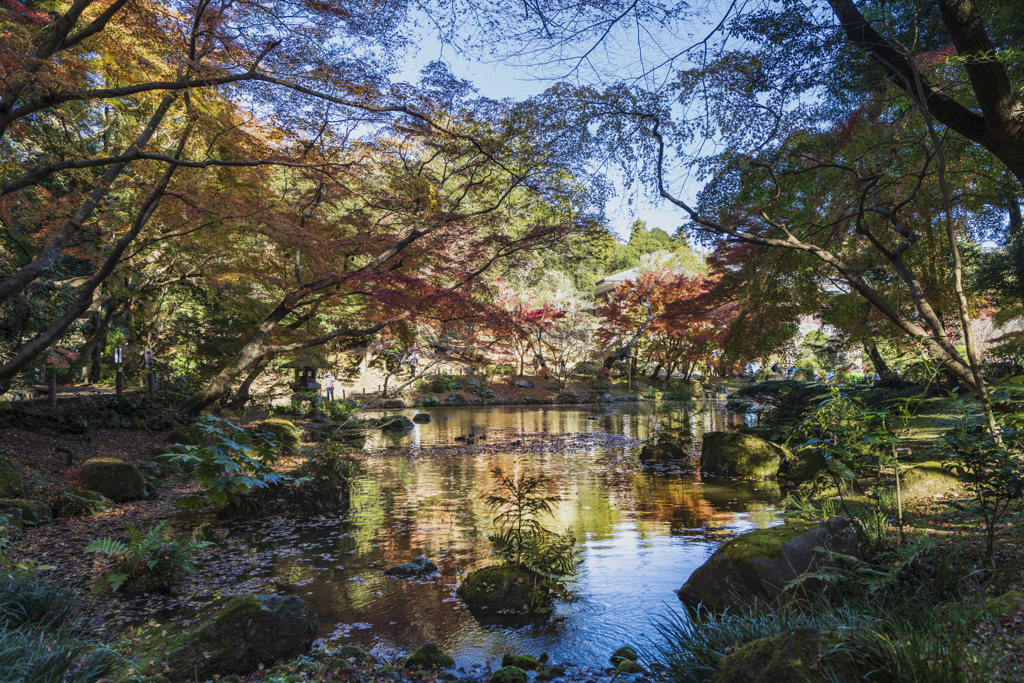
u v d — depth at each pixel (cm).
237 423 1928
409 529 795
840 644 278
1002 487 434
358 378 3450
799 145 964
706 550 670
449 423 2320
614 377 4153
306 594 559
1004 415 483
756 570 470
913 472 816
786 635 290
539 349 3472
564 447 1608
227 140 1095
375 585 581
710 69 841
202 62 864
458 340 1692
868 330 1502
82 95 742
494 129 1091
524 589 539
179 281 1883
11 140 1126
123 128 1420
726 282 1392
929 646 281
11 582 468
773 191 1076
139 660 403
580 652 435
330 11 807
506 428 2117
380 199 1316
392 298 1328
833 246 1234
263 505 891
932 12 950
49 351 1545
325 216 1484
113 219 1273
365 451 1554
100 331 1988
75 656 359
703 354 2880
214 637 422
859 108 987
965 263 1523
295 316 1955
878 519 541
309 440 1770
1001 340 1788
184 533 787
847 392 520
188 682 389
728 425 2123
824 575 407
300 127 1098
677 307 1485
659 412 2756
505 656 422
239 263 1430
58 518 859
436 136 1128
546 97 967
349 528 805
